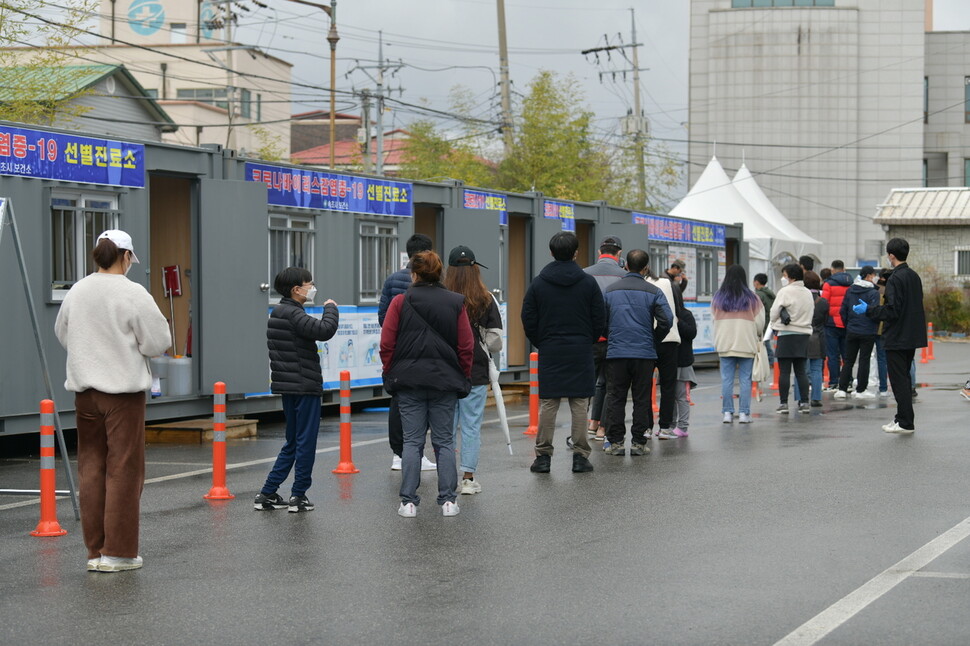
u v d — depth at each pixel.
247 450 12.81
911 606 6.00
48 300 12.22
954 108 69.62
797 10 66.50
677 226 26.12
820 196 67.00
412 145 55.62
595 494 9.57
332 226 16.12
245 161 14.72
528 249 21.00
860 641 5.39
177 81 63.22
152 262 15.34
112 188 12.90
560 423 15.19
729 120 67.12
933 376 23.50
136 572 7.04
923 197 47.59
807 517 8.44
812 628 5.60
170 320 15.32
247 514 8.91
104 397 6.99
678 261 14.23
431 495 9.68
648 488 9.82
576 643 5.44
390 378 8.71
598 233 23.11
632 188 53.34
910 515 8.48
